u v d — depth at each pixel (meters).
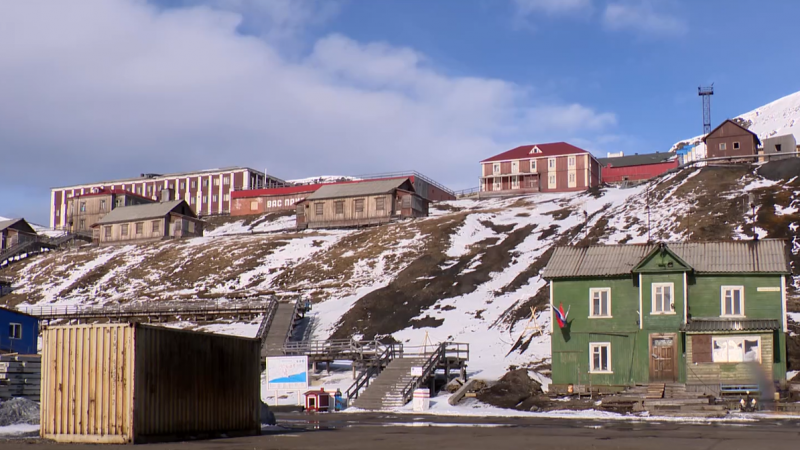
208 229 160.00
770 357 46.19
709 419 38.84
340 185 135.38
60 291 110.06
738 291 48.62
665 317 49.06
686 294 49.00
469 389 53.81
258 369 31.20
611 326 50.59
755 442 25.19
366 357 63.16
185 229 137.62
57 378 25.44
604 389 49.59
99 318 89.56
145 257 121.25
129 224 138.00
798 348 51.84
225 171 191.38
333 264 104.44
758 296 48.25
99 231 140.12
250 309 84.31
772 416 40.06
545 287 80.50
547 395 50.41
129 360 24.52
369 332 77.50
